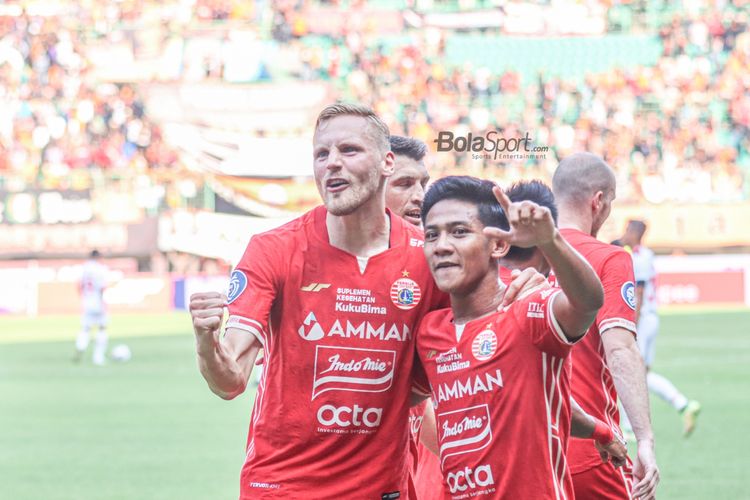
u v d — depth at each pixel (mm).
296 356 5316
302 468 5305
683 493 10961
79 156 43844
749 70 47062
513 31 49281
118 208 40594
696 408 14188
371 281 5332
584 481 6500
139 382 22266
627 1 49500
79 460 13578
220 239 40469
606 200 6977
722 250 41062
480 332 5008
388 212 5578
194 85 43562
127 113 45094
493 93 46312
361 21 49375
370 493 5312
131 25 48531
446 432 5133
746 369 22422
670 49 48219
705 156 43781
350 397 5301
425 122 45094
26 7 48531
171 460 13508
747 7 48969
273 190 40625
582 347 6527
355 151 5180
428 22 49781
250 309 5223
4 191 40688
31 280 41094
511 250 5969
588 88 46312
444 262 4992
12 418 17422
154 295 41062
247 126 42906
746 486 11289
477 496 5012
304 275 5324
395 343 5344
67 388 21438
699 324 33094
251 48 46844
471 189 4969
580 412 5547
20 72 46906
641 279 16688
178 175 40500
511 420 4902
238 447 14500
